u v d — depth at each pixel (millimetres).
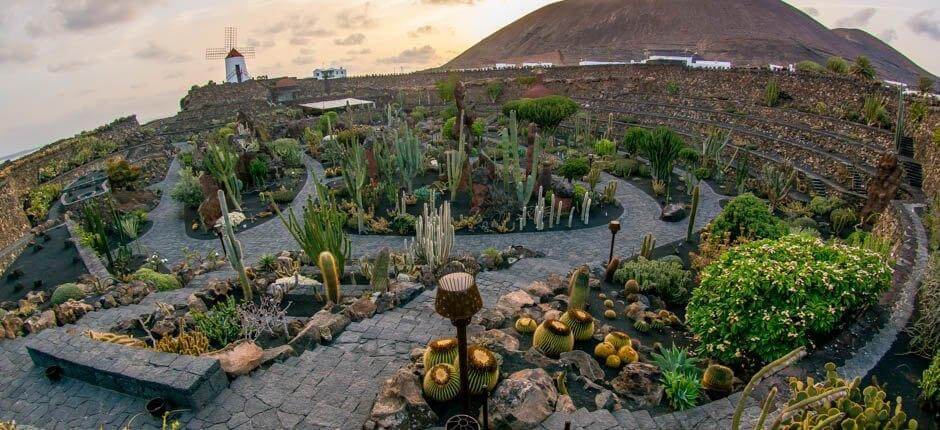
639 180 30469
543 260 17422
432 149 36781
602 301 13727
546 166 25094
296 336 10516
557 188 25047
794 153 30656
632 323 12469
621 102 49688
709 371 8875
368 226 23234
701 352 10484
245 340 10414
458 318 6418
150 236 24141
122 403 8328
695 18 198250
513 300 12242
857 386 7141
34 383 9000
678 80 49500
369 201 25344
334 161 34938
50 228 24750
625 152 37938
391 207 25328
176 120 55281
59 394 8664
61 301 14320
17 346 10484
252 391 8484
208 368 8266
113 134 46875
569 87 58031
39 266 19828
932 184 21531
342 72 88438
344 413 7910
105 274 18047
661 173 27859
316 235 14922
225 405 8141
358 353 9883
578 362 9117
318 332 10500
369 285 14359
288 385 8664
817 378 8336
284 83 77500
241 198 28250
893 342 9188
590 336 10547
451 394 7652
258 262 17688
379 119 57562
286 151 36094
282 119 55875
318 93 77562
